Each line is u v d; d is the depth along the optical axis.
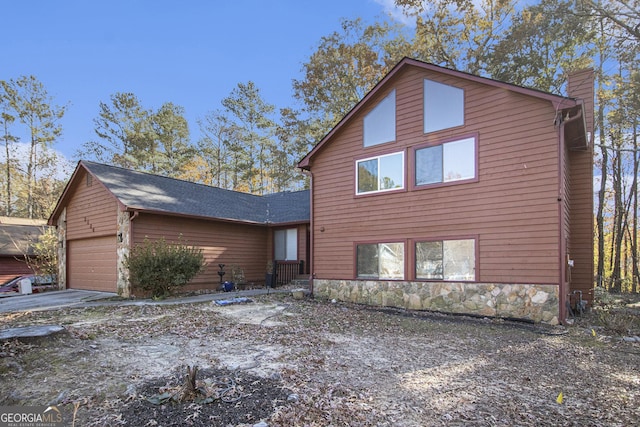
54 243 17.56
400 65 10.84
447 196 9.95
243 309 10.04
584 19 15.48
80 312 9.36
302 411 3.78
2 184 30.08
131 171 15.38
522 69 20.44
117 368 4.93
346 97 24.70
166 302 10.70
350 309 10.39
